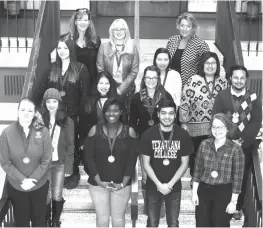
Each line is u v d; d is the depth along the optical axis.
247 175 5.37
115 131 4.85
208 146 4.78
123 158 4.84
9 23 10.23
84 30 5.91
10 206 5.10
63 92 5.55
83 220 5.61
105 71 5.39
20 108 4.61
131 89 5.85
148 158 4.79
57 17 7.80
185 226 5.53
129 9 11.20
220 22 7.81
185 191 5.89
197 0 11.06
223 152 4.74
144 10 11.20
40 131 4.72
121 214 4.98
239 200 5.52
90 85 5.76
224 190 4.82
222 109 5.16
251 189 5.24
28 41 9.20
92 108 5.44
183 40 5.97
